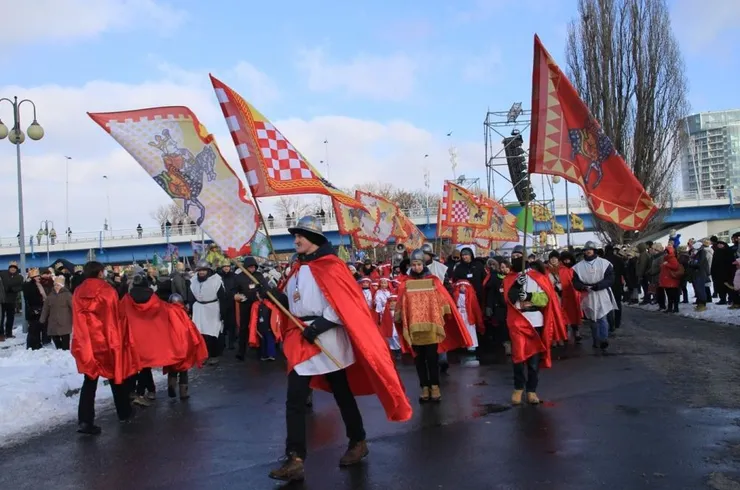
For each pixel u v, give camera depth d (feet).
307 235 18.71
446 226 60.85
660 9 112.06
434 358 27.32
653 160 112.68
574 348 41.60
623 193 24.32
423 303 27.20
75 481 18.58
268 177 21.70
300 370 17.85
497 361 38.60
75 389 32.12
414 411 25.54
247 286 43.62
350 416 18.98
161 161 22.88
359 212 56.85
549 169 24.86
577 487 16.02
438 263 44.47
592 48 114.11
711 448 18.69
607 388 28.12
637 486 15.90
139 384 29.81
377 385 18.12
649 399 25.45
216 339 41.81
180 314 29.45
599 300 40.24
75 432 24.54
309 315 18.31
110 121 22.58
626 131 113.09
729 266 54.13
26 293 52.85
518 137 50.16
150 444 22.41
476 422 23.22
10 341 61.11
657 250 63.98
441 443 20.59
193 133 23.26
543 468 17.58
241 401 29.84
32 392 28.84
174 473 18.86
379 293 46.42
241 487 17.24
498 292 41.34
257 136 21.81
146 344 27.86
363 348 17.83
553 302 26.55
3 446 22.76
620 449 18.98
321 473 18.12
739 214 162.09
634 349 39.19
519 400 25.96
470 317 42.83
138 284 27.99
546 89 24.79
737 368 30.94
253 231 23.49
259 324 43.50
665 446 19.07
